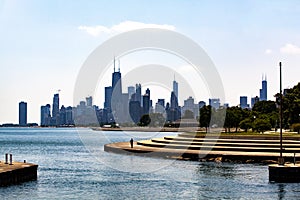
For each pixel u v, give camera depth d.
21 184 58.72
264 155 80.94
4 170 57.22
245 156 81.94
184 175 67.38
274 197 50.12
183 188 56.56
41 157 108.19
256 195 51.34
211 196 51.31
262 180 61.34
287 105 138.50
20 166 61.41
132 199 50.34
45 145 173.50
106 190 55.72
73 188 57.09
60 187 57.72
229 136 98.44
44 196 51.59
